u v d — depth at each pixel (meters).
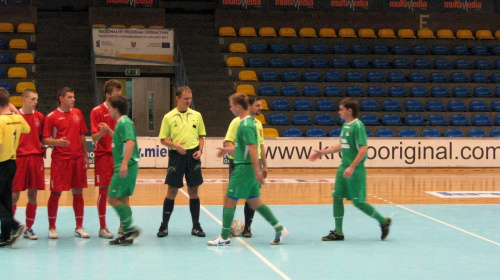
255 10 23.81
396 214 10.09
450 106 21.55
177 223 9.15
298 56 22.62
